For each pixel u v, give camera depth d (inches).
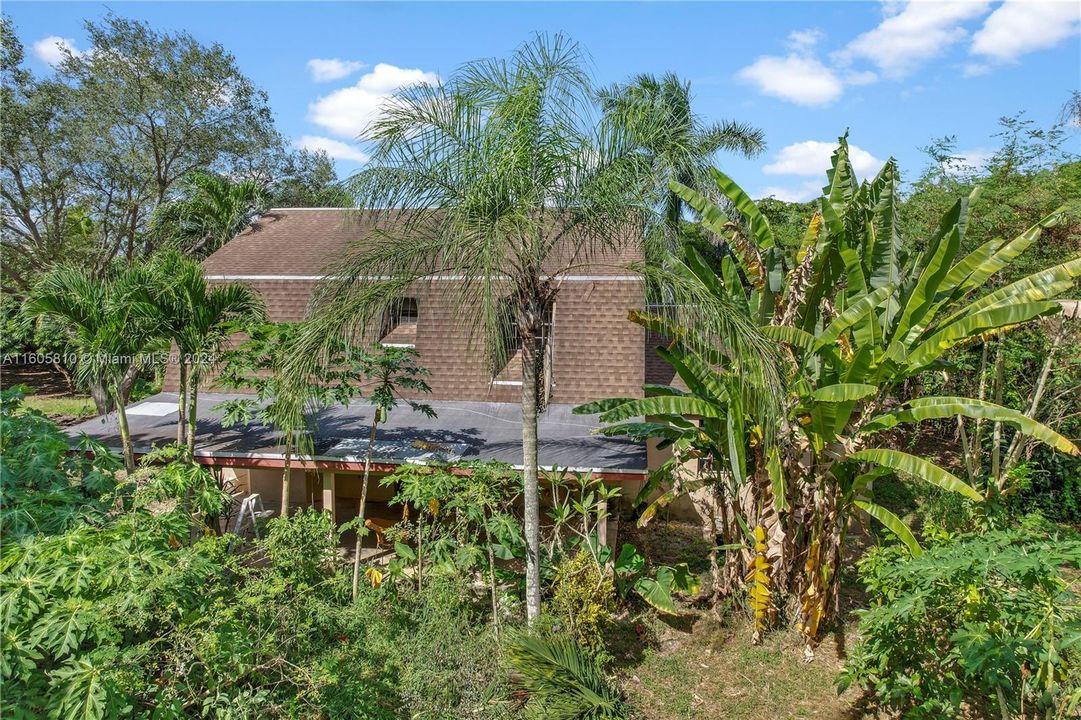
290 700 216.2
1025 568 180.7
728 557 349.7
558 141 291.6
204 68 936.9
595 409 324.5
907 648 228.4
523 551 344.2
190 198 850.1
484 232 265.6
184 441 401.7
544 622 295.9
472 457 395.5
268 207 1102.4
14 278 940.6
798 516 339.6
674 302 287.6
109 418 483.2
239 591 256.5
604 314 504.4
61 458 287.9
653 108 312.5
